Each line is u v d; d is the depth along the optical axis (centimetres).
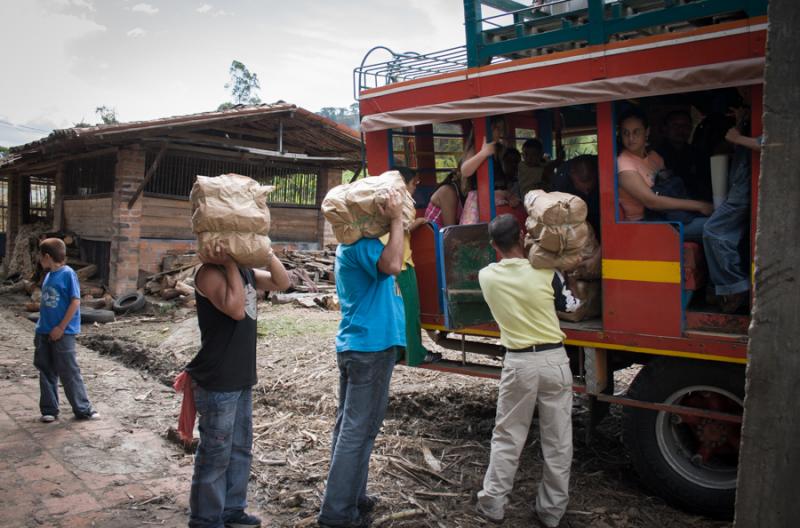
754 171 329
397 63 492
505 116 483
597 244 410
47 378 524
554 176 466
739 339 330
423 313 452
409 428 504
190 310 1083
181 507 374
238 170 1355
